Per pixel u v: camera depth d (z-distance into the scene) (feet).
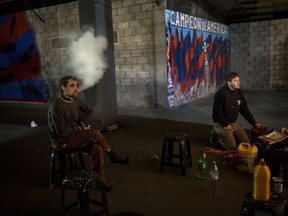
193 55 33.45
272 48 41.24
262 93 38.24
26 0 32.58
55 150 11.78
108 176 13.24
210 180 12.12
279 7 37.22
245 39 43.01
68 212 10.16
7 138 20.53
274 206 7.67
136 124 23.12
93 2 19.89
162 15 27.14
